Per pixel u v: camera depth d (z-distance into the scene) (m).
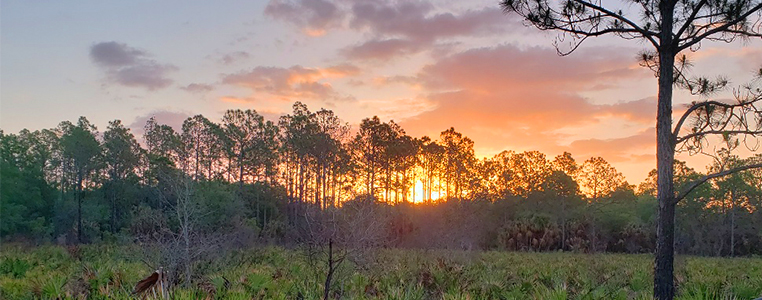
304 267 13.31
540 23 10.44
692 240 55.47
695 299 9.98
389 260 17.83
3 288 10.41
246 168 64.56
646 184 77.62
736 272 21.66
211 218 25.45
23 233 49.97
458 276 12.98
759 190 55.50
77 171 61.66
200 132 67.00
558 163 65.12
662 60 10.56
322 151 57.47
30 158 58.50
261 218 56.25
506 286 12.00
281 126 65.94
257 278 10.89
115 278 10.84
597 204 59.50
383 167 61.59
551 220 53.78
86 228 53.22
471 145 62.84
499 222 54.25
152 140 70.44
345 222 11.68
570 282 14.19
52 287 9.84
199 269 13.07
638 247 53.28
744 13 10.06
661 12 10.58
